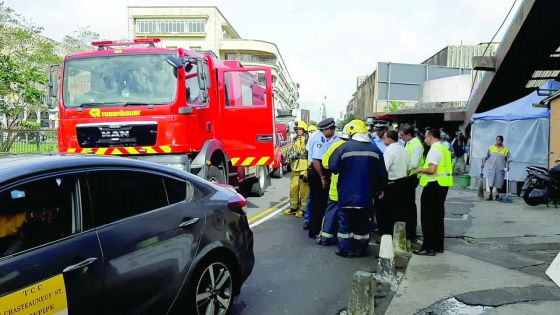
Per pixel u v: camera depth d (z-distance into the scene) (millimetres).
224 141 9336
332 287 5145
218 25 68312
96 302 2846
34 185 2730
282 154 18516
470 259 6309
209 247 3799
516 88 17922
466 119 20234
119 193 3248
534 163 13438
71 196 2916
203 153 8039
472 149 16281
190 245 3619
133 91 7555
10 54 22391
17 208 2594
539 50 15359
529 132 13656
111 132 7445
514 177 13906
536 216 9664
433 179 6438
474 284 5250
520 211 10320
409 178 7387
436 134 6488
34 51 23344
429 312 4449
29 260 2516
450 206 11062
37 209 2695
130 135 7410
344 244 6422
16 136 19344
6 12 22109
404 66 30750
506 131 14500
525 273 5684
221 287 4020
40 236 2656
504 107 15586
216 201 4094
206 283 3848
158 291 3307
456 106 26359
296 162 9391
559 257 2594
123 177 3330
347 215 6391
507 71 16766
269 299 4758
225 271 4051
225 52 70188
